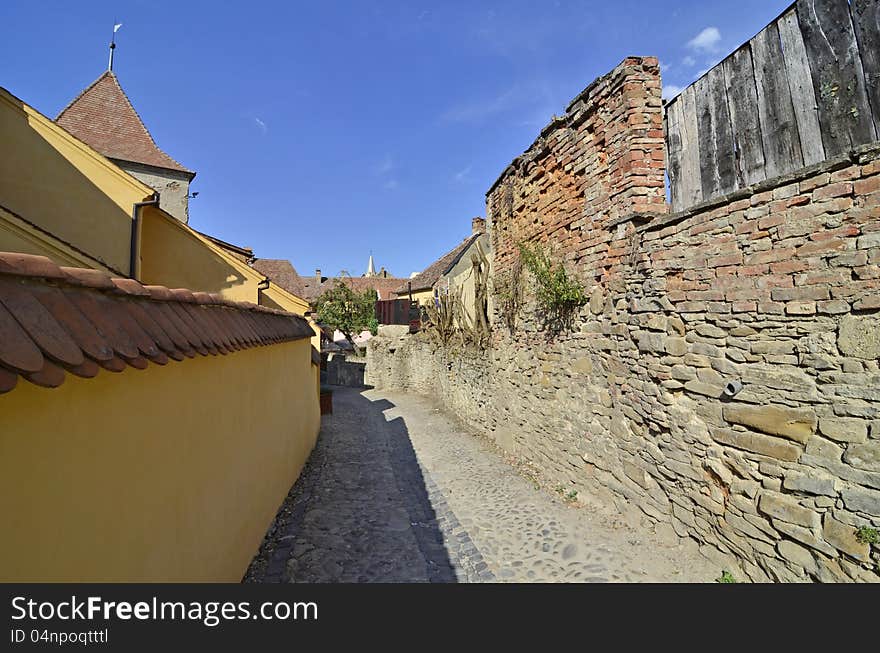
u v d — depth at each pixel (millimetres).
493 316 9898
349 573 4559
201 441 3027
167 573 2455
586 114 5797
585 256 5910
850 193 2934
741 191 3629
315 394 11148
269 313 5891
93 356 1610
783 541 3281
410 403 18031
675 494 4387
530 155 7414
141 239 7312
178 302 2961
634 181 4918
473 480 7594
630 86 4969
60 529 1600
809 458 3133
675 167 4680
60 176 6234
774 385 3383
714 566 3912
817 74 3289
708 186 4242
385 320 30656
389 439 11594
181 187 12977
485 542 5242
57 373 1422
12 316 1390
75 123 11914
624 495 5184
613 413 5379
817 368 3104
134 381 2133
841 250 2973
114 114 12805
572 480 6352
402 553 5051
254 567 4461
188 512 2779
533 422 7723
